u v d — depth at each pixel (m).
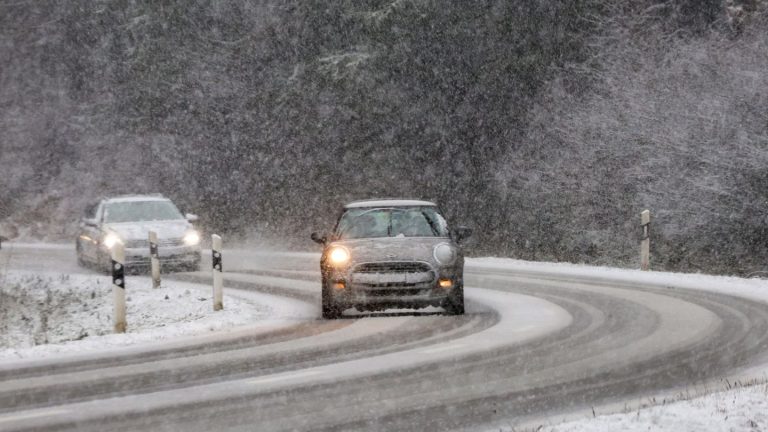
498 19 101.19
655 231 78.00
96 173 140.12
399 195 108.62
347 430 23.67
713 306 47.62
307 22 114.56
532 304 49.84
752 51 76.81
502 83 101.69
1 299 65.38
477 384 29.08
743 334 38.25
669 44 87.25
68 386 30.48
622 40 89.50
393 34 104.44
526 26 100.31
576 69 94.75
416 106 106.62
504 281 63.19
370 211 48.78
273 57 121.44
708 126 73.06
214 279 51.81
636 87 81.50
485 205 98.19
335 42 113.50
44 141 154.38
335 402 26.86
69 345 39.75
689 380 29.09
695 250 75.94
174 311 53.78
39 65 158.00
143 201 78.69
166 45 130.62
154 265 63.53
